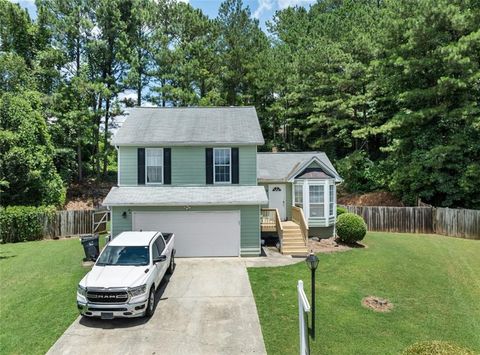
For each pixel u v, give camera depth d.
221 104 34.50
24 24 29.91
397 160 28.25
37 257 16.33
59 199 27.06
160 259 11.19
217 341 8.80
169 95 32.69
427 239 20.50
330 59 33.19
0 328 9.32
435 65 24.95
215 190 17.12
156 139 17.28
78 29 31.22
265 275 13.54
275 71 36.00
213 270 14.25
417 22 24.22
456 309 10.82
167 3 35.72
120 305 9.29
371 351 8.48
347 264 14.74
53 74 29.70
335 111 33.47
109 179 34.75
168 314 10.25
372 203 29.09
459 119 24.17
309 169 19.89
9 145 23.91
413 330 9.49
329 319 10.00
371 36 32.62
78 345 8.54
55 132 29.41
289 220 20.38
